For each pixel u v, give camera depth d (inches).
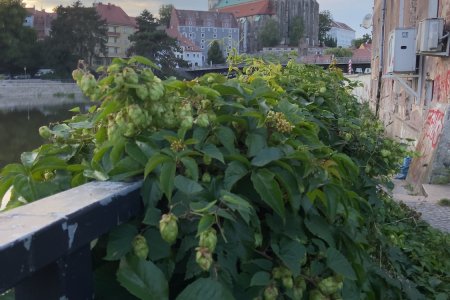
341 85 255.6
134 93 74.4
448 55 460.8
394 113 846.5
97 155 74.6
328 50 2369.6
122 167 71.4
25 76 3484.3
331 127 168.4
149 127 79.2
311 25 6018.7
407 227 220.7
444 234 242.1
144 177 69.5
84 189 64.9
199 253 62.1
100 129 81.0
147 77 74.6
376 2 1280.8
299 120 102.4
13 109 2325.3
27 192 73.7
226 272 69.1
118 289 65.2
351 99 254.2
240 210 67.3
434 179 434.9
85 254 57.1
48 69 3422.7
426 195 388.8
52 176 82.9
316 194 86.7
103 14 4367.6
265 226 84.0
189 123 77.9
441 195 384.5
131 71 72.3
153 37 2714.1
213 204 66.8
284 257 78.4
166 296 60.7
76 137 88.2
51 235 49.6
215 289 60.6
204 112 84.1
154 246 65.9
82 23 3408.0
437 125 470.9
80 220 54.2
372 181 162.1
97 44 3513.8
